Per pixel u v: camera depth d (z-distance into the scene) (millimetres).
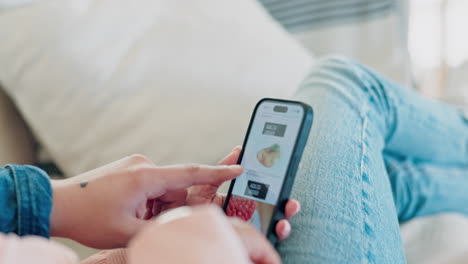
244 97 1050
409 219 937
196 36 1109
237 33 1168
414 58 1795
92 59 1004
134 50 1049
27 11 1025
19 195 410
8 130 994
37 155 1032
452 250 792
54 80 978
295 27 1627
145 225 432
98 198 429
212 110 1011
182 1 1176
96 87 989
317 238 431
